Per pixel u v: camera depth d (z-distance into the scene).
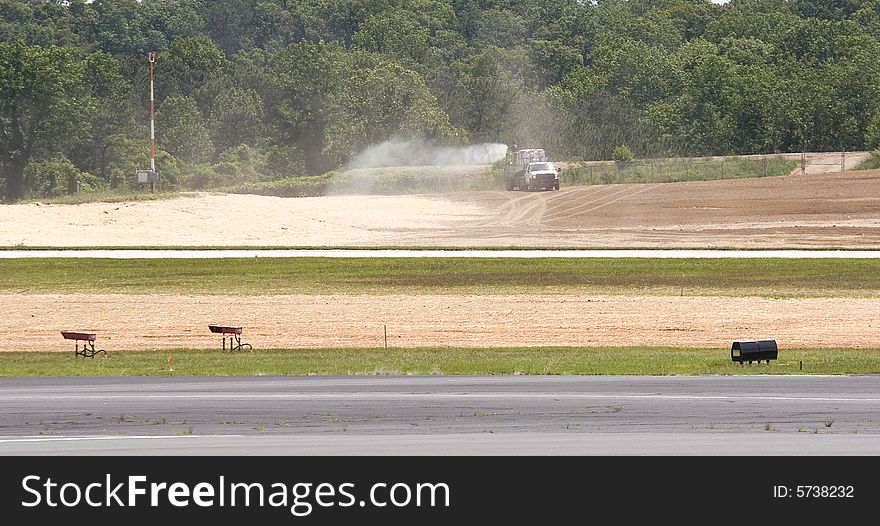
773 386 89.00
